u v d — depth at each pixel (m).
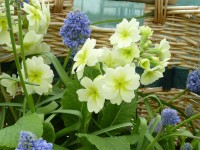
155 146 0.29
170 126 0.29
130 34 0.30
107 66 0.29
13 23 0.31
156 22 0.38
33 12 0.31
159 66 0.30
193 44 0.39
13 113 0.32
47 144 0.17
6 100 0.32
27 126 0.26
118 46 0.29
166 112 0.26
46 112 0.30
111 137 0.27
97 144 0.26
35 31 0.32
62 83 0.35
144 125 0.28
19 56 0.34
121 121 0.31
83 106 0.29
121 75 0.27
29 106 0.29
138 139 0.29
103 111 0.31
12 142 0.24
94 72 0.30
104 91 0.27
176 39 0.39
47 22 0.33
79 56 0.29
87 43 0.29
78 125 0.29
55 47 0.37
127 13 0.46
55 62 0.31
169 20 0.38
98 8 0.46
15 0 0.27
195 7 0.38
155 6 0.37
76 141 0.29
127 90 0.27
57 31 0.36
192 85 0.34
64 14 0.36
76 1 0.46
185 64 0.40
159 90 0.40
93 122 0.31
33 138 0.18
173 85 0.40
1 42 0.31
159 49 0.32
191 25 0.38
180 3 0.46
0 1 0.31
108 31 0.37
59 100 0.33
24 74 0.30
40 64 0.30
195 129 0.38
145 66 0.30
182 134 0.28
